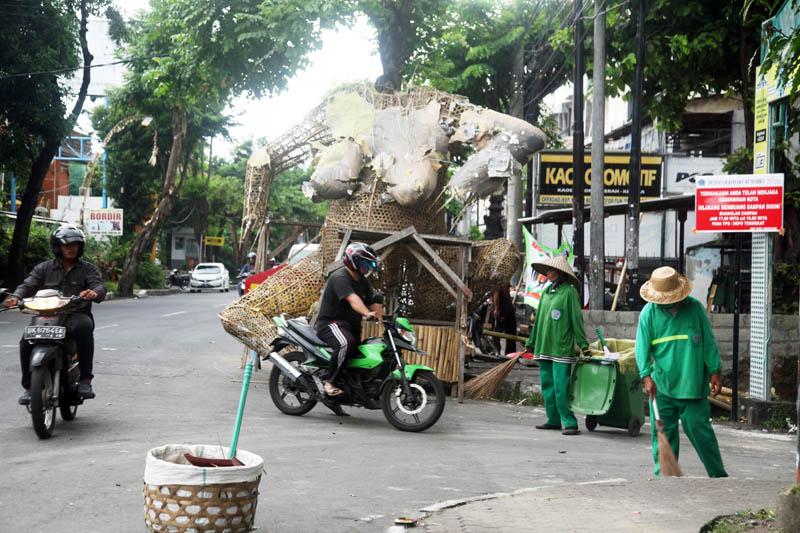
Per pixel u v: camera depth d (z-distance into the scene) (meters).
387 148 12.70
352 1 16.88
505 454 8.27
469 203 12.91
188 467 4.53
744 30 15.88
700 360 7.03
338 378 9.69
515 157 12.56
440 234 13.35
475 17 23.72
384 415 10.41
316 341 9.80
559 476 7.32
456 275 12.34
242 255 14.34
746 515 5.39
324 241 12.89
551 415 10.13
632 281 14.09
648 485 6.43
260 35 17.59
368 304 9.83
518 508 5.68
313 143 13.34
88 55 32.50
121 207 51.16
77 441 7.94
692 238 24.88
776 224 10.59
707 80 17.31
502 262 13.34
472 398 12.58
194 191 62.06
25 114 29.11
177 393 11.43
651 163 21.53
